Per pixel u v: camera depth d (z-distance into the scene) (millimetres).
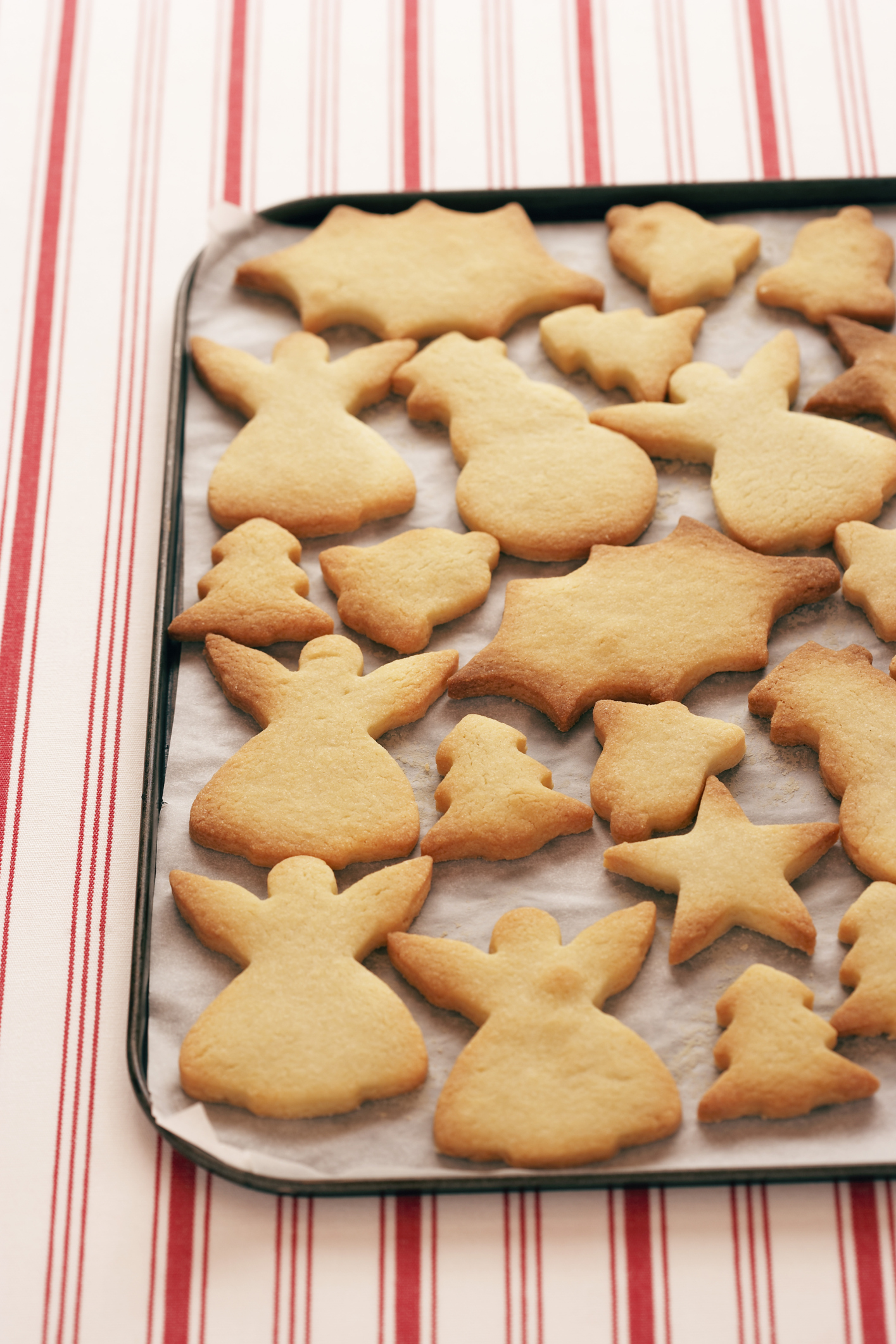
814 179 1074
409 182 1109
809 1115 854
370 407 1029
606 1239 856
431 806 921
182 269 1079
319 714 933
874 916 880
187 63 1140
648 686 935
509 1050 859
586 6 1154
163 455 1027
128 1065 867
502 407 1012
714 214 1081
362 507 986
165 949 893
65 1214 866
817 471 987
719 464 994
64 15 1151
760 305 1051
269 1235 860
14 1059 892
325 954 880
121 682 973
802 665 939
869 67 1133
